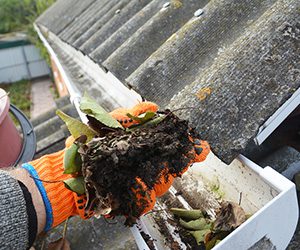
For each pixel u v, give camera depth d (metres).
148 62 1.39
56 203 0.92
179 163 0.93
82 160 0.86
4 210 0.81
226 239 0.83
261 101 1.00
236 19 1.31
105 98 2.40
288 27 1.06
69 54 3.88
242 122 0.99
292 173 1.42
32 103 9.95
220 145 0.99
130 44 1.69
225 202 1.12
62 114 0.99
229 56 1.11
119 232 1.39
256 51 1.06
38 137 3.06
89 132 0.99
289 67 1.01
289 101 1.01
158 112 1.04
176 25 1.62
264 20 1.13
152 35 1.66
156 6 1.96
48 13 5.80
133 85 1.37
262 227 0.90
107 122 0.97
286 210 0.92
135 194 0.90
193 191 1.32
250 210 1.12
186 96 1.12
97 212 0.91
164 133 0.94
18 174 0.92
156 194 1.01
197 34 1.36
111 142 0.89
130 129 0.97
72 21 3.93
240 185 1.13
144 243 0.96
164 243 1.17
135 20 1.97
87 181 0.86
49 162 0.97
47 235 1.43
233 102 1.02
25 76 11.64
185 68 1.31
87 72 3.00
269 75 1.02
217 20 1.35
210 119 1.02
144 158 0.89
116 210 0.93
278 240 0.98
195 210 1.21
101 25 2.60
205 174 1.30
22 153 1.75
